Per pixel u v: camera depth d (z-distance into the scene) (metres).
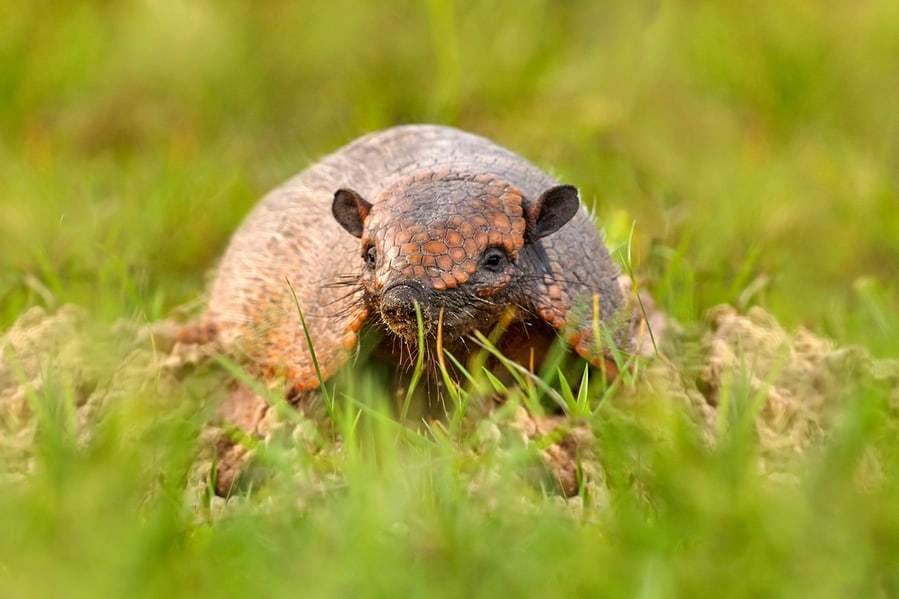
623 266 12.27
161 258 15.22
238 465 10.17
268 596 7.82
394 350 10.77
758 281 13.87
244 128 18.86
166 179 16.86
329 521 8.62
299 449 9.67
